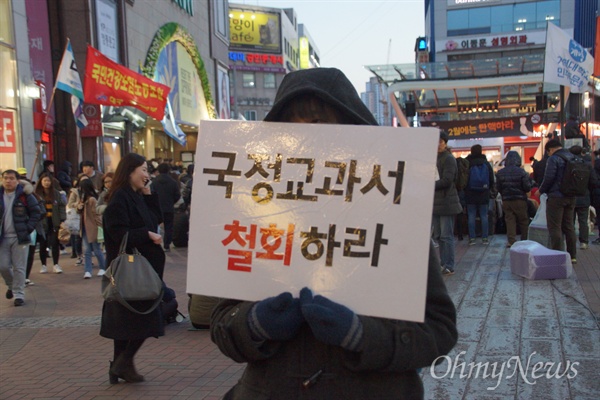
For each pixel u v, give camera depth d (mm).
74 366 5211
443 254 8164
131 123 20672
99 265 10195
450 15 47625
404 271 1519
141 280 4500
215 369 4957
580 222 10086
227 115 35719
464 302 6496
